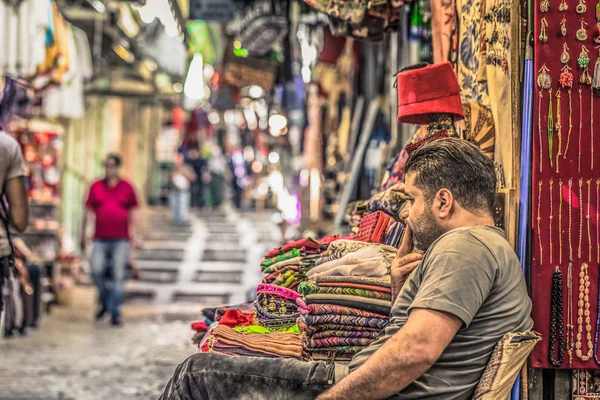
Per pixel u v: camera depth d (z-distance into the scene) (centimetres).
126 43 1697
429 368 409
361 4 680
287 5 1202
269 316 515
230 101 2059
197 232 2548
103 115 2680
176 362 1084
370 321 453
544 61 482
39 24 1060
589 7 481
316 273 488
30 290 1323
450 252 408
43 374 979
